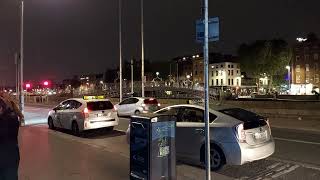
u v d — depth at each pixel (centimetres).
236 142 945
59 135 1678
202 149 1018
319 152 1230
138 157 766
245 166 1035
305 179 895
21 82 2483
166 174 763
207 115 643
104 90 9850
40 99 6938
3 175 500
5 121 504
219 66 16162
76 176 893
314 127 1948
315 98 6259
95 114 1734
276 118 2542
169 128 770
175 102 3869
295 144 1399
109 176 895
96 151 1231
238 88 14938
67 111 1791
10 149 506
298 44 11744
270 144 1005
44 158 1108
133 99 2731
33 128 1969
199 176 917
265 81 10619
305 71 11638
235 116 989
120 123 2256
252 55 8894
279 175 937
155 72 15662
